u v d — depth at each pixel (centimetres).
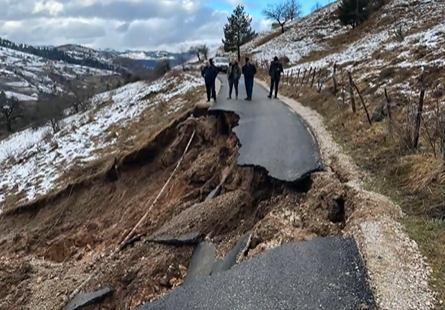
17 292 1035
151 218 1191
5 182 2348
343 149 977
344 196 721
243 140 1139
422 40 1831
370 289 460
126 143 2192
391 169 775
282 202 806
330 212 714
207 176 1244
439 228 571
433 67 1302
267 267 541
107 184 1770
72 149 2484
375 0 4200
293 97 1877
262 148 1052
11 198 2066
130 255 891
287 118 1383
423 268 489
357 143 989
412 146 812
